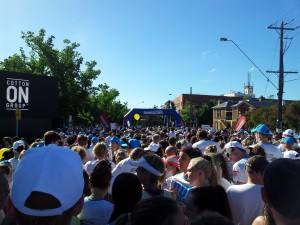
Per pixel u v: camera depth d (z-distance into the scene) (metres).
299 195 1.46
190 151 4.43
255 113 43.62
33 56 45.00
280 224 1.53
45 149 1.75
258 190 3.42
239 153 5.82
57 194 1.60
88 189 3.90
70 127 31.94
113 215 3.29
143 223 1.76
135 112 31.31
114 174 5.41
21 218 1.62
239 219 3.42
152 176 3.78
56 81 25.62
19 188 1.62
